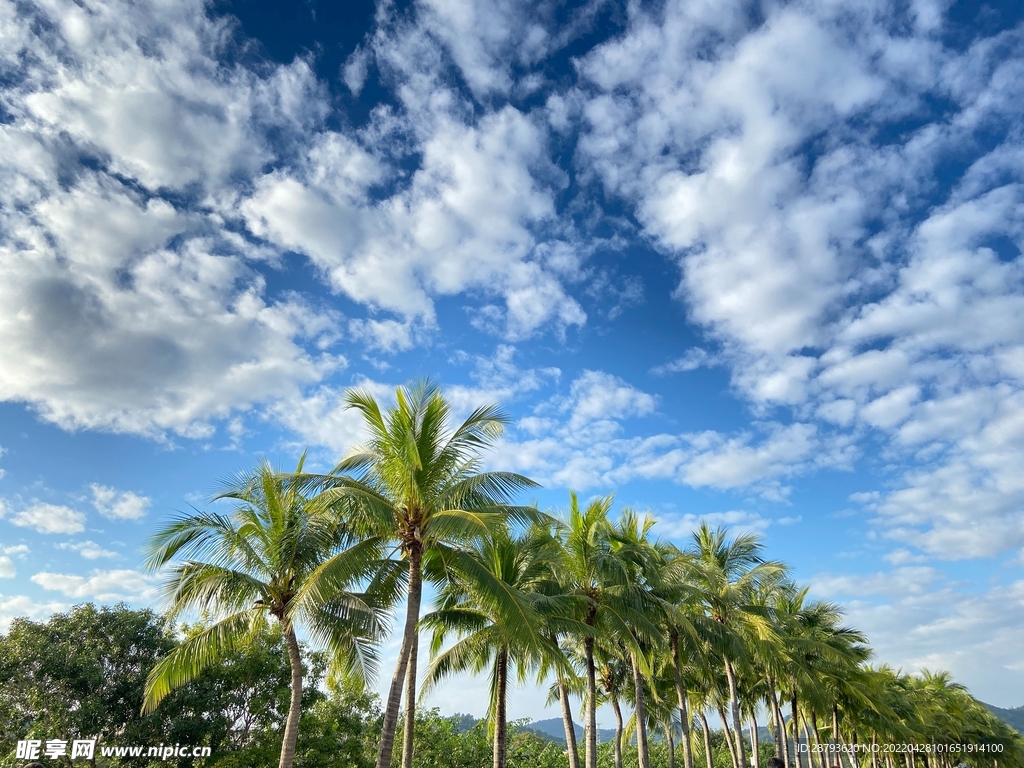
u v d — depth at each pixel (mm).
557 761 45250
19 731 22438
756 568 34406
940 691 70625
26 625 24375
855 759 55719
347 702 30672
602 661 32812
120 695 23953
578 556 25625
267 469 19281
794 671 36375
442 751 35906
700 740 69062
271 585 18891
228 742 25562
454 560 17734
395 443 17469
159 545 17984
